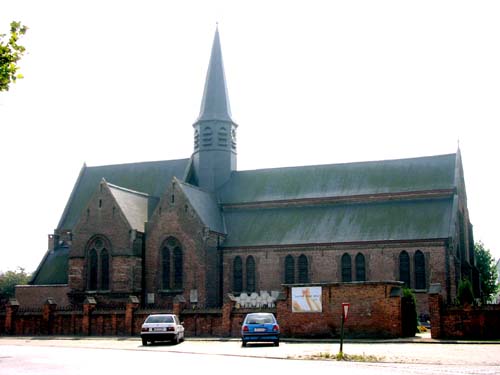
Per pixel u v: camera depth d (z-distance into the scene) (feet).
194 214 228.02
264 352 119.96
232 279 231.91
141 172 273.13
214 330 172.65
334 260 219.82
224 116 264.11
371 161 245.86
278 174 256.52
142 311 183.01
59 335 189.98
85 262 228.84
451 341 139.54
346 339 148.66
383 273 212.43
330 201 237.86
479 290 250.98
